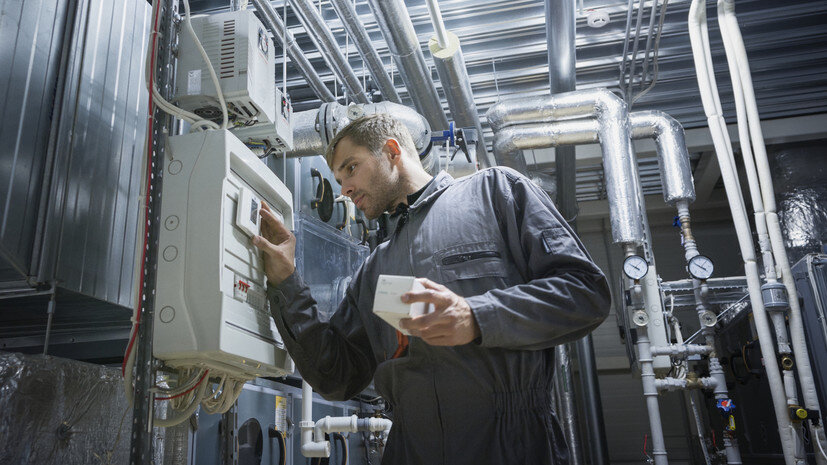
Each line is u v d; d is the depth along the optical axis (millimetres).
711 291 4145
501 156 3705
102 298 1486
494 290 846
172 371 1065
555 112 3457
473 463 873
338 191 2721
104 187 1554
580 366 5555
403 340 1021
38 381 1081
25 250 1293
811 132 4633
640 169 5594
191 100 1220
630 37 3879
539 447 881
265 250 1178
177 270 1017
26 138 1320
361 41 3018
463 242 989
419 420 937
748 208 5418
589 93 3439
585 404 5441
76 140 1453
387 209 1176
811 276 3137
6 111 1258
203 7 3178
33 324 1622
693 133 4910
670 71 4297
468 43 3941
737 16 3781
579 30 3865
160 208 1078
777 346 3152
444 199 1065
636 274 3232
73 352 1725
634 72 4285
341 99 4371
